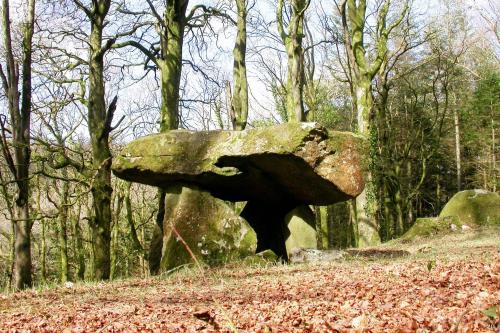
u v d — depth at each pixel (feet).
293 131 42.98
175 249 46.24
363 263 42.88
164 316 24.99
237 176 46.50
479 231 72.18
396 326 18.35
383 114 94.94
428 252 51.65
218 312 24.44
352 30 82.69
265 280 35.27
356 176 44.80
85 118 80.18
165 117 66.59
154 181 48.91
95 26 60.34
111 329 22.56
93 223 58.70
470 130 131.64
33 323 25.48
